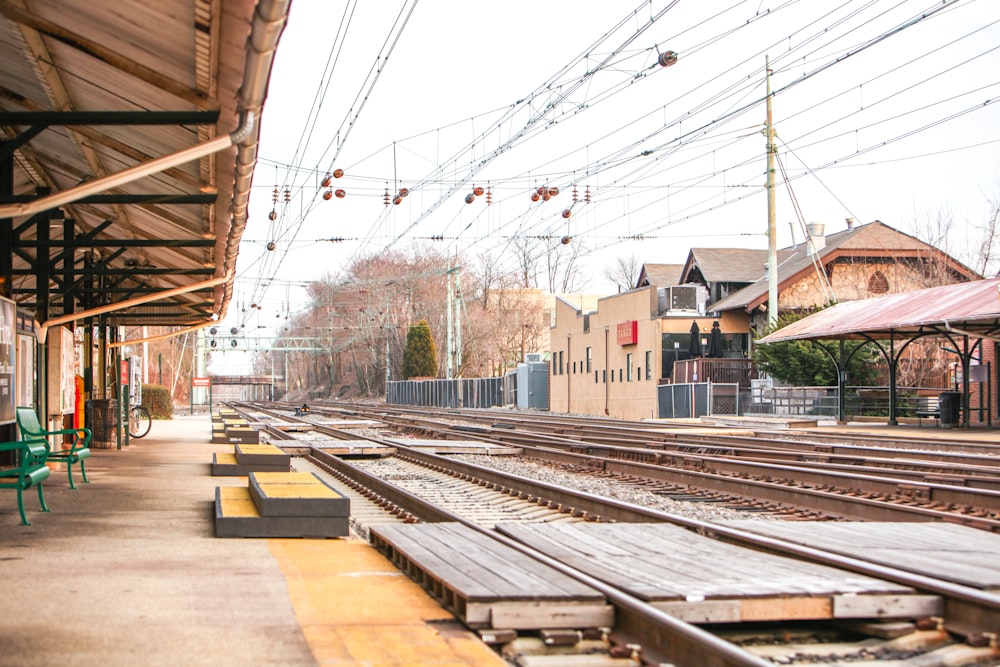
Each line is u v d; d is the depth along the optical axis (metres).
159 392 54.44
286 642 5.86
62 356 18.28
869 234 55.53
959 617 6.71
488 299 100.50
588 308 86.69
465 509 14.22
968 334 31.16
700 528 10.10
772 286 43.09
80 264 25.34
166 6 7.06
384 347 107.44
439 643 5.93
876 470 17.52
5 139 14.16
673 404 51.00
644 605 6.20
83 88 10.77
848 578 7.18
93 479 16.00
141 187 14.76
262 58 7.26
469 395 84.50
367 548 9.48
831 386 44.06
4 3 8.53
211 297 26.73
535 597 6.36
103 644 5.73
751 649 6.37
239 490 12.38
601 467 20.81
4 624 6.18
